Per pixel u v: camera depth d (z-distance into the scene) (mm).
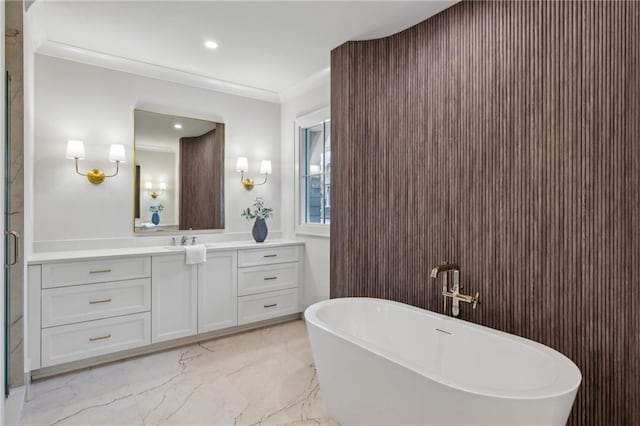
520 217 2014
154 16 2479
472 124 2232
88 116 3033
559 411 1373
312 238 3703
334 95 2975
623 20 1649
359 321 2508
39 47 2791
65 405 2156
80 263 2586
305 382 2471
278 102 4176
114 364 2717
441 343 2131
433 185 2443
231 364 2740
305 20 2525
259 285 3496
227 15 2465
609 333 1703
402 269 2619
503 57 2086
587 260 1769
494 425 1365
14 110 2129
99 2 2295
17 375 2172
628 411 1648
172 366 2693
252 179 3971
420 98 2523
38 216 2807
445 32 2385
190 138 3584
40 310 2432
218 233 3736
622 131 1653
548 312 1908
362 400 1835
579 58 1787
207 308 3178
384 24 2574
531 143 1966
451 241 2344
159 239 3375
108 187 3117
